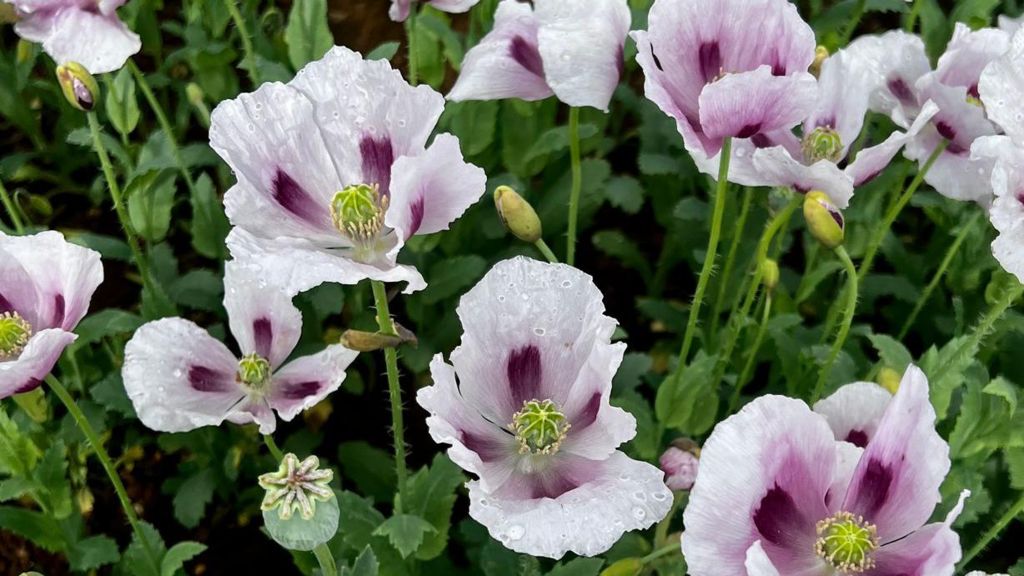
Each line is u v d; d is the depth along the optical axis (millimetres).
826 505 401
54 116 880
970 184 539
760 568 352
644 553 538
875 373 550
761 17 448
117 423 667
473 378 431
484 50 542
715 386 567
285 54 775
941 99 521
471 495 384
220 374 528
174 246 800
